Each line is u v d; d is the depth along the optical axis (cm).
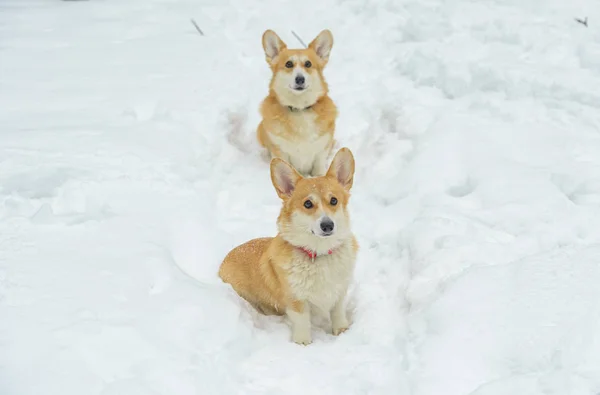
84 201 520
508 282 396
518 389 315
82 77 750
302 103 618
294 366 370
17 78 741
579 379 314
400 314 423
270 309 449
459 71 740
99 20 946
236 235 517
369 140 676
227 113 689
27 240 457
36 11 982
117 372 340
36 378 328
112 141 599
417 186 562
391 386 350
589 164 560
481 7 893
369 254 496
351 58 824
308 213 395
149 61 802
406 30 868
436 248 461
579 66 740
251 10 970
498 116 657
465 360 344
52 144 588
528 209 497
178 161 586
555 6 871
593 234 467
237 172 620
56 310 379
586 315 354
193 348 366
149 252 450
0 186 522
